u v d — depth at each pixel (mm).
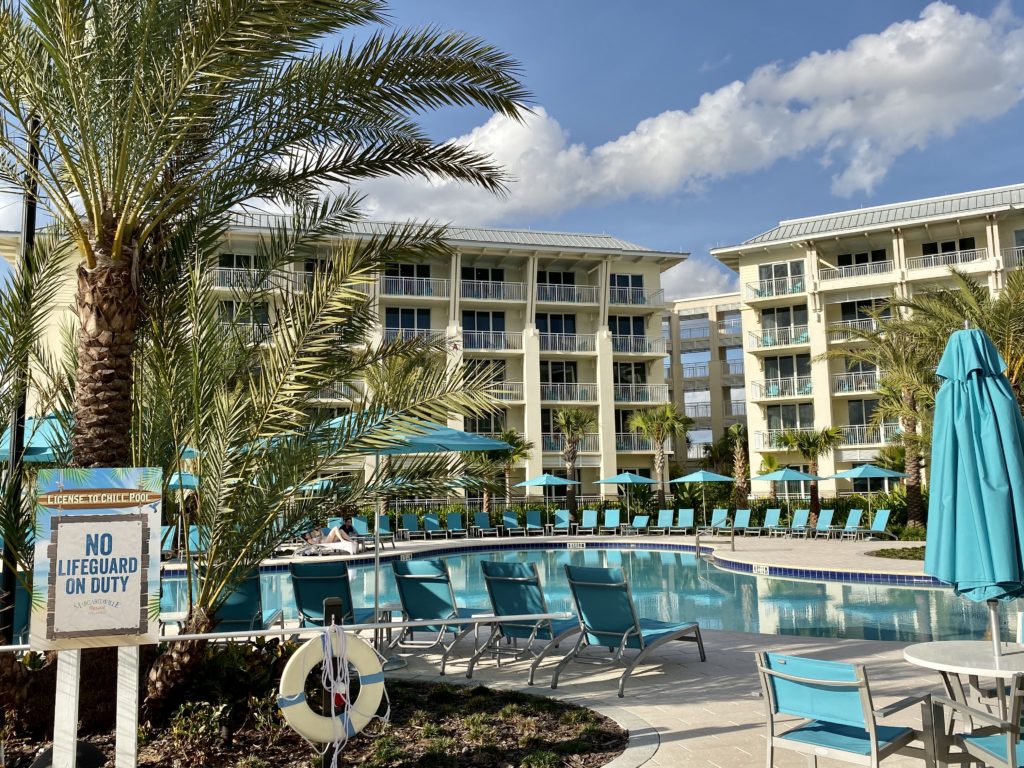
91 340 5652
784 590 15125
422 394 6004
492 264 38625
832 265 36844
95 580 3994
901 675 7043
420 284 36406
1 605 6020
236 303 7684
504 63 7176
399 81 7090
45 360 7922
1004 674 3943
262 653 6238
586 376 39406
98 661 5488
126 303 5758
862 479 35156
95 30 5691
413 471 6754
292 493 5898
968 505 4488
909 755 3998
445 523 28312
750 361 38500
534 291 37562
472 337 36812
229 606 7883
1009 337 16250
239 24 5508
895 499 27922
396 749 4965
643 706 6137
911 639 10109
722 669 7438
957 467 4594
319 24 5828
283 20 5516
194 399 5918
